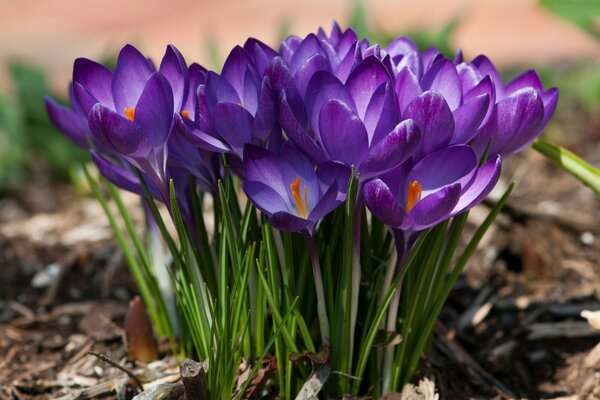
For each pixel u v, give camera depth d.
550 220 0.83
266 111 0.57
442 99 0.56
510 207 0.82
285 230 0.57
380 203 0.56
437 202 0.56
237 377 0.63
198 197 0.65
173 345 0.67
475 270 0.79
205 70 0.61
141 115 0.57
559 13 0.88
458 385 0.68
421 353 0.64
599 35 0.87
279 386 0.63
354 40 0.61
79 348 0.72
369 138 0.57
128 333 0.68
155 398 0.61
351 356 0.61
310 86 0.57
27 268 0.84
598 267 0.79
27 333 0.74
